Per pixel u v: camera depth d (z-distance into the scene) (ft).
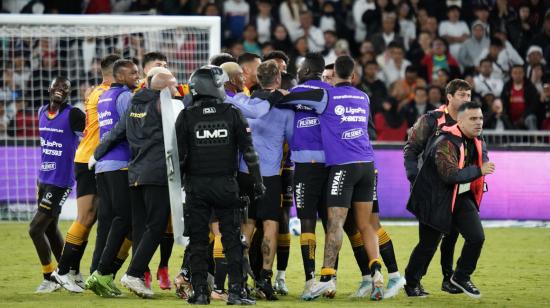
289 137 95.30
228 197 84.58
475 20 224.74
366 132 94.68
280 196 94.68
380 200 178.09
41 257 101.50
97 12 219.82
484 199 175.94
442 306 89.10
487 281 109.40
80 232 99.09
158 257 128.77
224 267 91.15
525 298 95.66
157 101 89.86
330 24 223.92
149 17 146.82
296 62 210.59
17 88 184.44
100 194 96.48
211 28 149.18
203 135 84.53
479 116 91.45
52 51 192.54
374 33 220.23
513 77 208.54
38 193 104.27
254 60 102.27
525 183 176.24
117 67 98.43
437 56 215.31
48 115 103.14
